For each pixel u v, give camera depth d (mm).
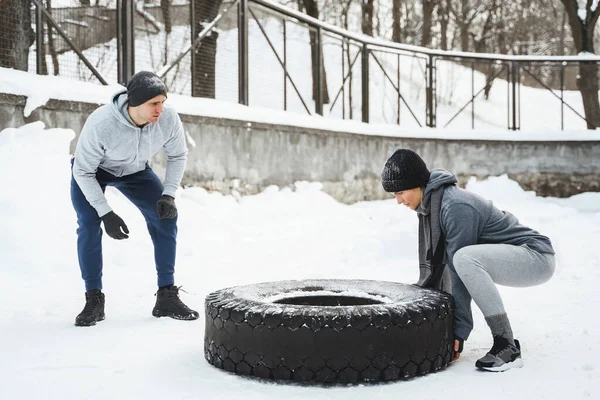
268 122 9891
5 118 6277
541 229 8883
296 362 2580
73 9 7355
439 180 2977
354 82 13352
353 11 22516
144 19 8258
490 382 2582
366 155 12477
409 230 6871
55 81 6910
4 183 5602
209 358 2848
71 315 3873
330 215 9383
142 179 3820
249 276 5305
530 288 4754
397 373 2609
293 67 11609
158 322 3691
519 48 30281
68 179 6090
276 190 9906
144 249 5875
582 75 15117
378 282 3338
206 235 6867
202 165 8672
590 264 5902
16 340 3266
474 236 2932
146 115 3438
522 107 17625
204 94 9234
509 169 14008
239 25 9844
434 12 28141
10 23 6699
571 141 13969
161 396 2432
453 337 2898
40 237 5309
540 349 3084
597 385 2523
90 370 2764
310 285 3320
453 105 18141
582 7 16906
